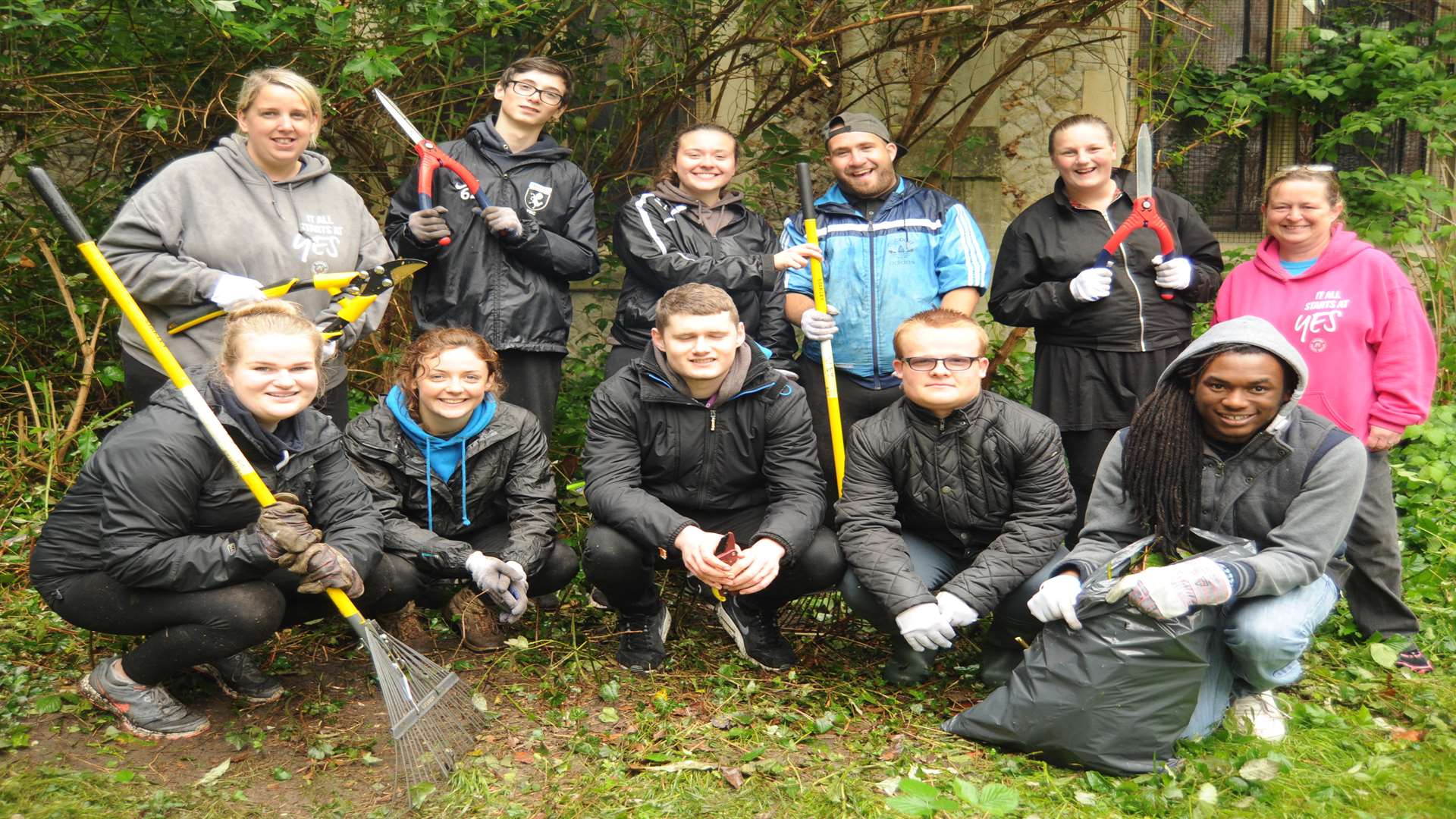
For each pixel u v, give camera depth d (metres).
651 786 2.78
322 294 3.55
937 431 3.36
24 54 4.70
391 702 2.80
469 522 3.58
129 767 2.82
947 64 5.83
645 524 3.32
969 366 3.26
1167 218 4.05
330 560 2.83
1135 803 2.69
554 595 3.90
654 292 4.12
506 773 2.84
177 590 2.82
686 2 5.04
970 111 5.66
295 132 3.45
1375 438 3.52
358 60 4.02
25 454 4.66
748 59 5.23
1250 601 2.95
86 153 5.34
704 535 3.27
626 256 4.09
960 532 3.47
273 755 2.90
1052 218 4.05
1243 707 3.07
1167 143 6.54
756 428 3.52
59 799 2.62
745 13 5.05
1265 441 2.98
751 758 2.90
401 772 2.81
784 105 5.68
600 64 5.47
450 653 3.55
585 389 5.41
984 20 5.19
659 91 5.26
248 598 2.86
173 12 4.58
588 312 6.00
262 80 3.39
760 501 3.68
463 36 4.65
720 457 3.54
